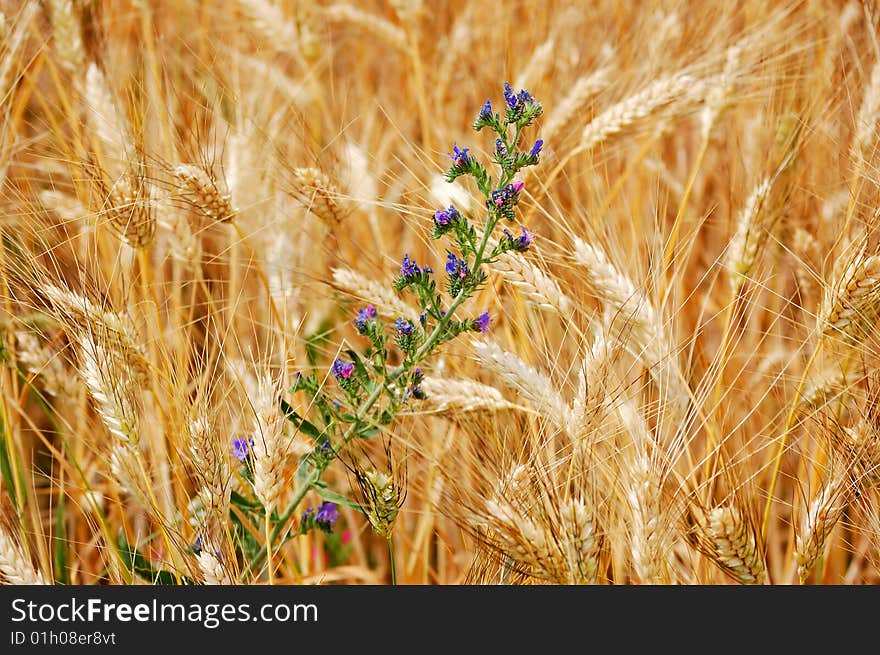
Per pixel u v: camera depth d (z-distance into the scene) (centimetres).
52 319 163
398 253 180
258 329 176
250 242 174
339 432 160
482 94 190
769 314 178
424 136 183
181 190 165
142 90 172
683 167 191
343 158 175
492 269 162
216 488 157
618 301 162
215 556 157
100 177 167
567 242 167
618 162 184
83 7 176
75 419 170
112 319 161
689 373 163
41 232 166
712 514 155
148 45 181
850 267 160
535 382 159
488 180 156
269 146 174
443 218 156
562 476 160
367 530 175
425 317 157
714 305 181
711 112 177
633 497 157
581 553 155
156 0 197
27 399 175
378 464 163
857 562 168
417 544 168
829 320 161
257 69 188
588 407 158
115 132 169
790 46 183
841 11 185
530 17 195
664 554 158
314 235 173
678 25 183
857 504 159
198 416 158
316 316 174
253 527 162
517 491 157
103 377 158
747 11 182
